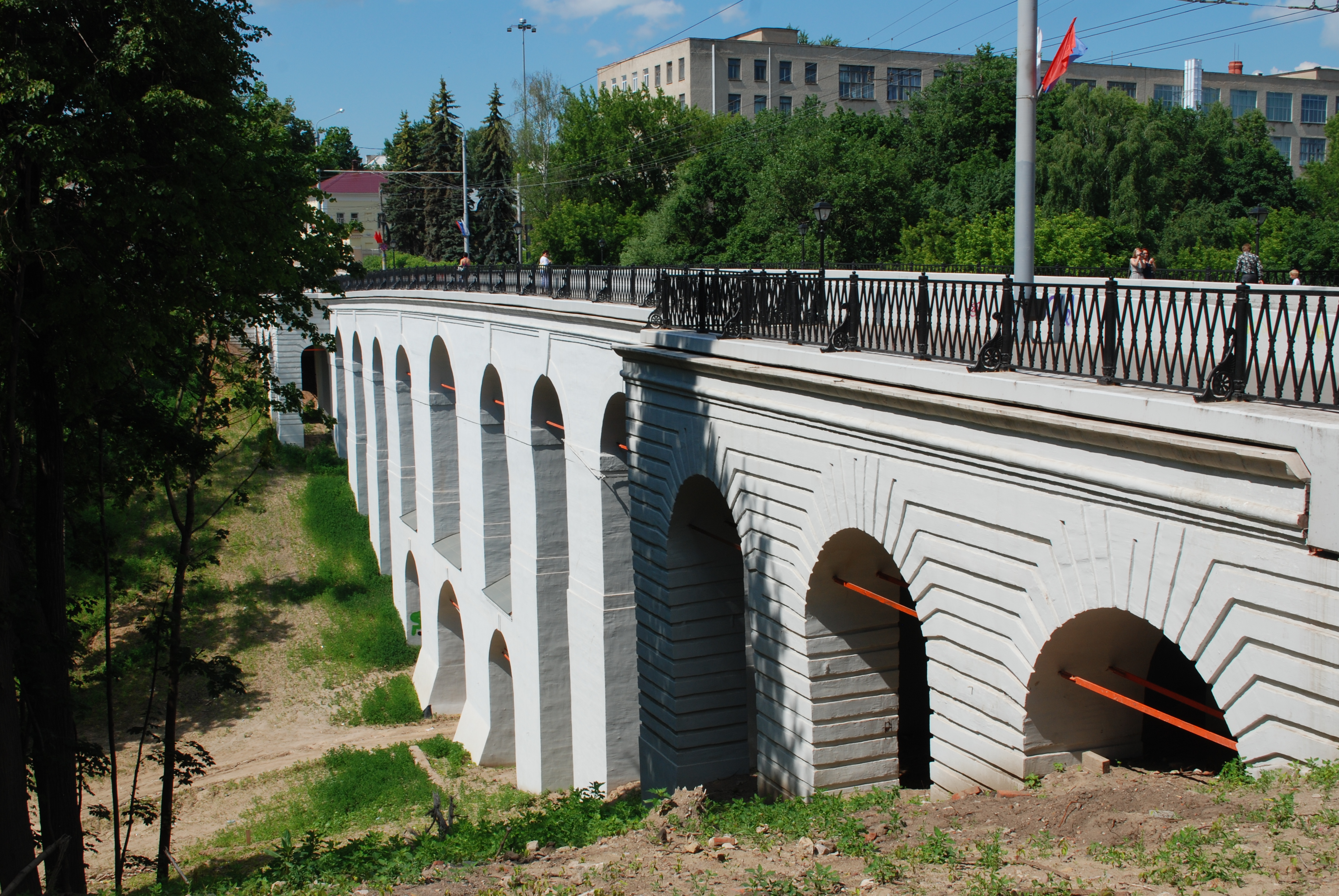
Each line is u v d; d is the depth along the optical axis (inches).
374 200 3897.6
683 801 433.1
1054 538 332.8
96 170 523.2
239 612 1571.1
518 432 960.3
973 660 378.9
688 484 595.5
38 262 558.3
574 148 2928.2
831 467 446.3
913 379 386.0
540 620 933.8
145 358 633.6
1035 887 253.1
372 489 1715.1
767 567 508.7
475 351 1084.5
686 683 641.6
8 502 564.4
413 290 1363.2
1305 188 1985.7
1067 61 462.3
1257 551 269.0
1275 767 274.4
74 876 623.2
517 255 2881.4
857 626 486.9
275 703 1348.4
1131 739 370.9
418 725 1278.3
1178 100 2913.4
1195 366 297.6
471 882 364.8
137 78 554.6
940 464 379.6
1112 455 310.2
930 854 296.2
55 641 600.1
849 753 495.2
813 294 478.9
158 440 732.0
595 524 792.3
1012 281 362.9
